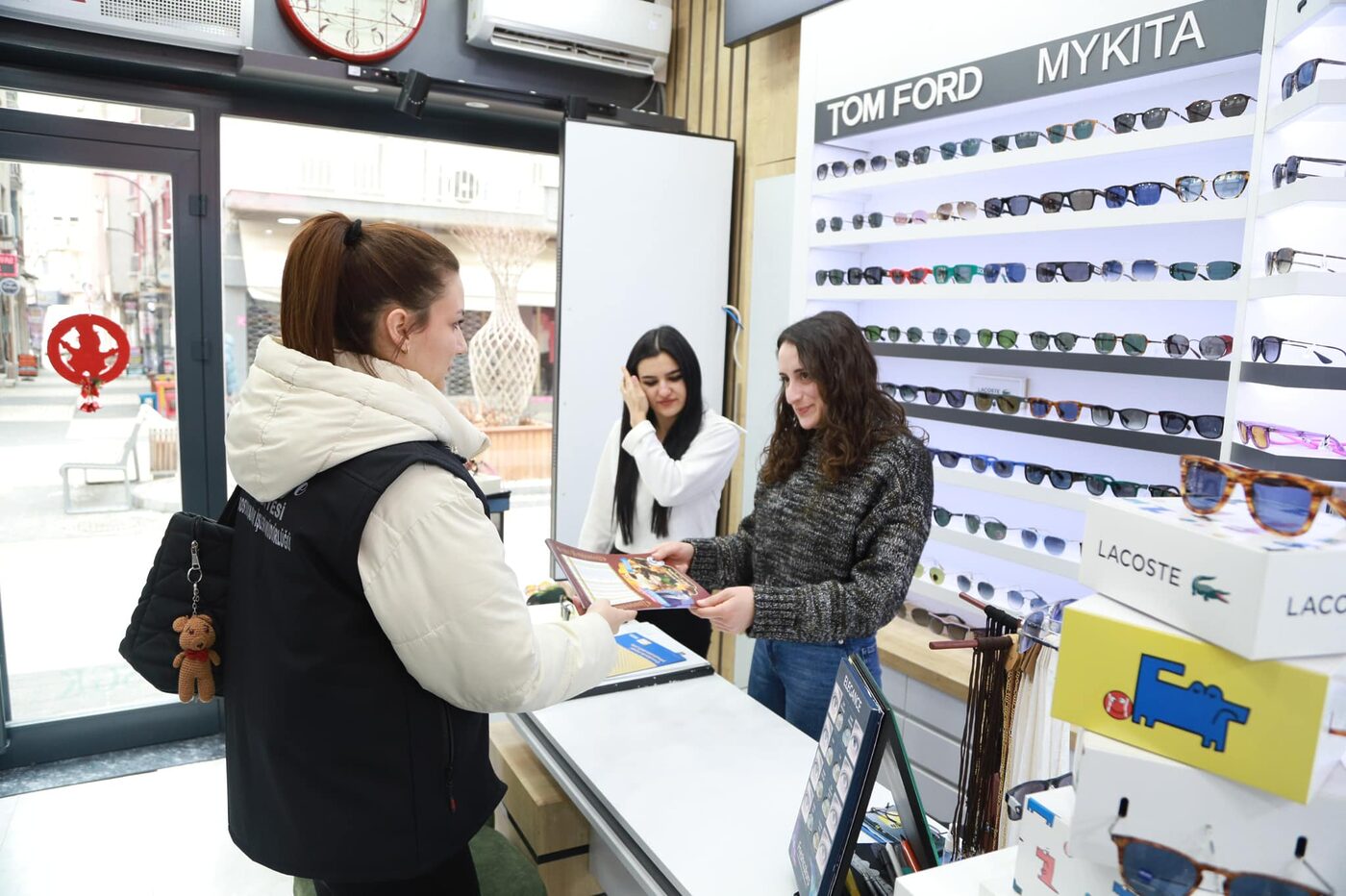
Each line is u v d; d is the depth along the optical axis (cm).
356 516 106
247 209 461
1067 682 82
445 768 117
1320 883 72
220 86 330
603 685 180
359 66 324
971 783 115
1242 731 71
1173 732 75
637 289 366
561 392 359
